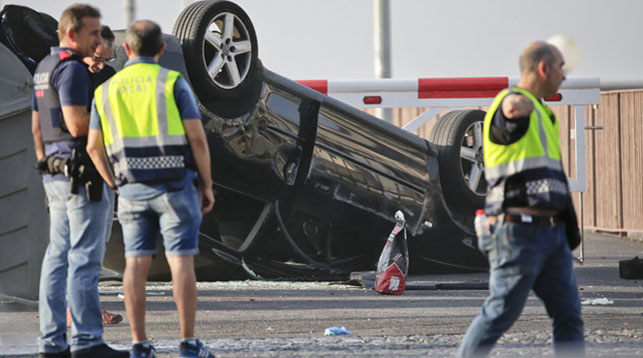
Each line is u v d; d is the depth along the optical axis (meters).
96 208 20.03
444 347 21.80
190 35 31.02
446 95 43.28
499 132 17.00
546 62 17.44
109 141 19.56
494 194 17.22
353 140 36.50
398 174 37.81
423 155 38.62
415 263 39.44
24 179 28.16
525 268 16.95
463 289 34.88
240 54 32.66
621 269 38.53
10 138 28.02
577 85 43.91
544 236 16.95
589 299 31.31
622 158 63.53
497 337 17.27
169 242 19.38
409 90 43.09
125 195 19.45
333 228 37.41
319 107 35.34
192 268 19.45
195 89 31.55
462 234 39.47
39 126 20.80
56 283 20.19
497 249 17.09
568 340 17.52
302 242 37.09
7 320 26.03
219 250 33.66
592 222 67.06
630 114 62.72
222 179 33.16
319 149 35.38
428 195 38.69
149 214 19.59
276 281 36.06
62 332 20.30
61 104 19.91
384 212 37.47
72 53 20.53
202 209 20.00
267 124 33.78
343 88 42.72
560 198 17.02
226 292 33.09
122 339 23.08
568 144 67.75
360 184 36.69
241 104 33.00
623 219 63.75
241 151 33.00
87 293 19.88
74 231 19.95
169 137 19.27
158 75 19.42
